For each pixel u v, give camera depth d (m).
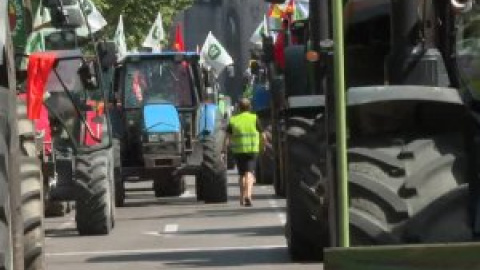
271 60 49.16
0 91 17.36
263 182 77.12
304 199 29.23
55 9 35.59
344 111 14.89
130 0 104.25
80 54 36.44
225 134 61.75
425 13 20.17
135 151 62.06
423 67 20.09
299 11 70.00
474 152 17.77
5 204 16.52
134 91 63.09
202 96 63.00
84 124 42.75
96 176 43.88
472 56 16.33
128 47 107.06
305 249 30.05
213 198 61.31
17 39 25.62
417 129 18.83
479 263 12.45
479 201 17.45
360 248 12.74
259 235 41.56
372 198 17.72
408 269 12.62
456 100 18.36
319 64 22.41
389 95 18.41
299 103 29.42
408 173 17.94
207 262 33.75
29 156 23.72
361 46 23.08
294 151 29.23
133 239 42.28
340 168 14.81
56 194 43.62
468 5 16.45
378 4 22.83
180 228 46.31
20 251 19.83
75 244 41.09
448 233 17.42
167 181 68.88
